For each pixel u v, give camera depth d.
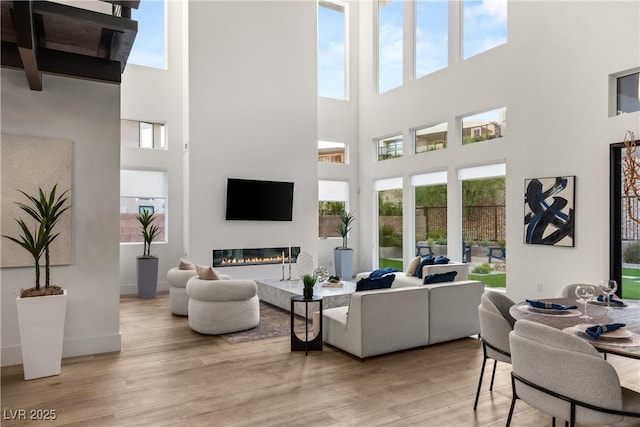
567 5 5.51
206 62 7.44
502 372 3.65
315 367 3.75
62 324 3.56
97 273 4.14
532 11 5.95
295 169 8.26
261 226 7.89
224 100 7.58
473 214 7.03
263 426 2.69
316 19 8.57
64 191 3.96
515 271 6.14
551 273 5.67
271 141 8.01
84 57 3.61
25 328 3.42
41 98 3.92
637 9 4.80
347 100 9.64
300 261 7.05
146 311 6.09
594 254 5.18
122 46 3.40
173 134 7.88
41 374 3.48
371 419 2.79
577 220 5.36
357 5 9.75
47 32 3.15
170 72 7.88
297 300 4.21
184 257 7.84
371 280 4.16
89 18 2.95
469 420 2.78
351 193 9.66
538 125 5.86
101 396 3.14
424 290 4.26
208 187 7.41
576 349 2.03
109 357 4.02
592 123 5.22
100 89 4.17
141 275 7.00
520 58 6.11
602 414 2.00
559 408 2.11
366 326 3.87
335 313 4.36
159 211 7.84
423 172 7.98
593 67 5.21
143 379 3.47
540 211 5.77
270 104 8.02
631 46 4.84
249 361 3.91
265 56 7.99
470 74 6.94
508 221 6.26
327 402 3.04
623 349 2.01
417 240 8.23
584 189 5.30
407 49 8.36
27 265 3.83
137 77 7.61
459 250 7.25
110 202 4.21
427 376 3.54
